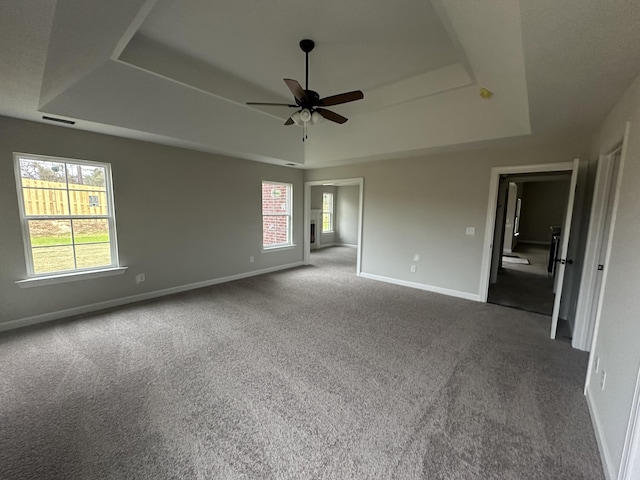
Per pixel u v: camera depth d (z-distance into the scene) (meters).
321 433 1.74
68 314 3.47
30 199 3.17
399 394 2.11
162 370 2.37
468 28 1.76
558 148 3.57
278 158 5.17
